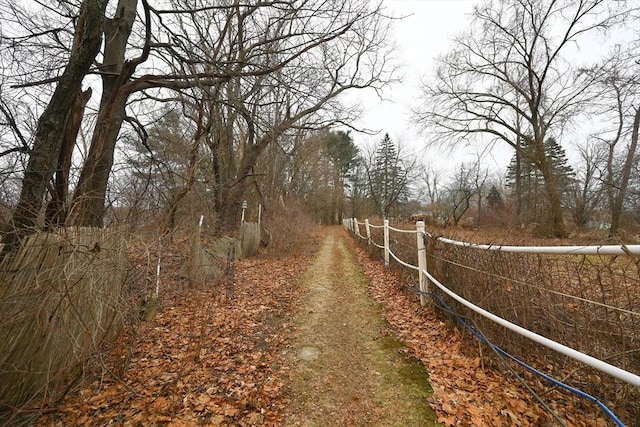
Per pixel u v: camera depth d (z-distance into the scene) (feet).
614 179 57.62
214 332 13.97
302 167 74.84
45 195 13.00
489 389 8.88
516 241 17.04
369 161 122.21
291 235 46.50
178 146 25.27
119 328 10.30
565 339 7.97
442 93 67.77
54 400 8.18
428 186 145.07
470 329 11.02
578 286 7.64
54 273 8.10
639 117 48.75
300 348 12.52
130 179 22.50
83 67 12.96
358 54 35.17
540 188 64.03
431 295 15.23
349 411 8.52
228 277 19.80
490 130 66.39
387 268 26.45
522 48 59.67
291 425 8.03
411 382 9.70
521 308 9.10
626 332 6.51
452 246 13.23
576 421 7.20
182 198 19.93
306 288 22.26
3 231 8.91
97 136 16.40
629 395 6.72
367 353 11.89
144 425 7.86
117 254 9.47
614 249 5.36
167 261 13.80
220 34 24.00
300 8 20.38
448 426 7.63
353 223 65.77
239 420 8.18
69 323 7.68
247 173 43.68
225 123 32.32
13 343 7.45
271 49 23.35
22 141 15.11
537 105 60.29
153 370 10.63
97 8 12.93
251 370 10.77
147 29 16.93
